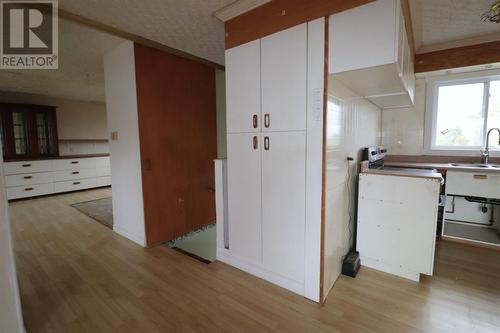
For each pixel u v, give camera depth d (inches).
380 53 56.8
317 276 70.4
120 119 114.1
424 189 76.3
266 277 82.4
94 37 98.7
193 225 133.5
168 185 119.3
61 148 232.7
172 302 72.0
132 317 66.1
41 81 165.5
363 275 84.0
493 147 117.3
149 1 71.1
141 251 106.3
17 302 56.0
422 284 78.5
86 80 164.2
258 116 78.9
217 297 74.0
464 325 61.1
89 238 120.3
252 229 84.8
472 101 119.9
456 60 109.0
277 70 72.9
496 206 115.9
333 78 69.6
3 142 191.3
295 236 74.2
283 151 74.2
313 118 67.4
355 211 98.4
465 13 83.4
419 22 89.7
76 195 213.8
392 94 95.3
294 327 61.7
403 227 80.7
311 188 69.6
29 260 98.0
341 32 61.3
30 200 195.2
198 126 132.3
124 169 116.3
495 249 100.8
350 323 62.6
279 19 70.9
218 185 96.3
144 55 104.6
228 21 82.4
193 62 127.3
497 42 100.5
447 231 115.9
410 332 59.3
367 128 111.6
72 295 75.6
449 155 124.4
